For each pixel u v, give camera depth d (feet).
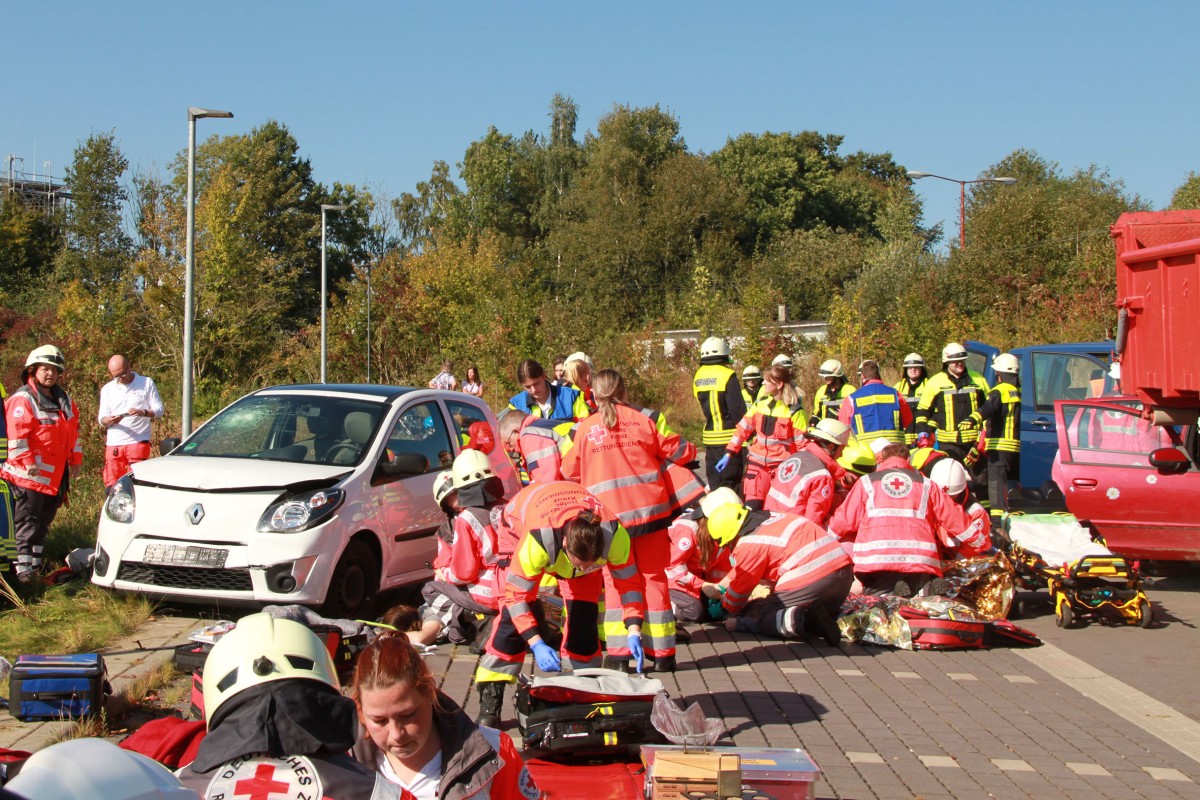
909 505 30.09
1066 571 30.55
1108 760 19.42
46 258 230.68
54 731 18.98
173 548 27.32
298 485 27.99
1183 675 25.48
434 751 10.03
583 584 21.36
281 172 230.68
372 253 232.12
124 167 233.35
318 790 9.39
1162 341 28.78
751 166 255.29
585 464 23.68
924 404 44.29
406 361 122.83
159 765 8.39
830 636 27.89
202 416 88.69
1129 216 30.89
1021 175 207.21
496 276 143.13
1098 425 36.76
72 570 32.14
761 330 115.65
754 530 28.78
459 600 26.04
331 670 10.22
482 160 283.59
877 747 19.92
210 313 106.42
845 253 207.82
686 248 231.50
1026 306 113.80
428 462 31.65
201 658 22.03
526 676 18.37
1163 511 34.96
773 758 15.69
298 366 117.08
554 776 15.44
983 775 18.53
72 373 68.49
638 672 22.11
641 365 114.83
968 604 29.96
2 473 31.07
